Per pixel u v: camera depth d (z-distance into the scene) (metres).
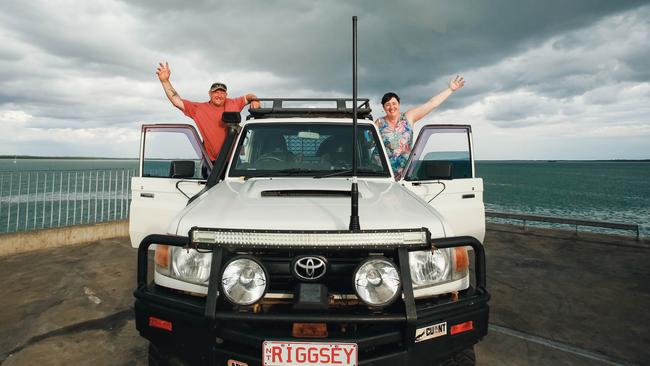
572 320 3.93
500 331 3.66
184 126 3.48
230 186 2.70
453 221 3.49
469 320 1.92
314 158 3.20
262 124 3.38
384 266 1.68
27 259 6.25
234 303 1.65
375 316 1.69
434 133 3.50
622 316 4.02
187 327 1.81
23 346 3.25
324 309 1.71
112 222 7.91
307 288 1.73
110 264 5.95
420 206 2.24
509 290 4.88
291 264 1.77
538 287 5.00
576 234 8.54
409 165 3.38
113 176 8.42
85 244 7.34
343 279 1.83
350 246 1.72
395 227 1.89
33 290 4.71
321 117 3.53
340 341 1.67
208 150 4.48
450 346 1.87
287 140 3.26
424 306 1.86
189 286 1.91
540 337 3.53
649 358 3.15
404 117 4.41
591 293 4.75
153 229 3.39
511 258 6.57
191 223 1.94
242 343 1.73
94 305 4.22
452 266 2.01
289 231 1.72
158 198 3.40
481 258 2.02
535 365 3.03
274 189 2.43
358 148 3.22
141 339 3.40
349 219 1.93
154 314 1.91
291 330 1.77
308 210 2.04
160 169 3.46
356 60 2.32
